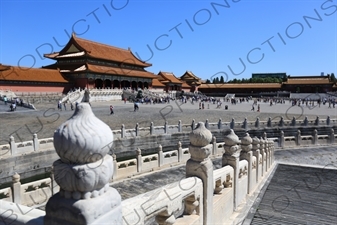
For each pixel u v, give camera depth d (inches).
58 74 2723.9
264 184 410.3
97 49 3110.2
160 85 4028.1
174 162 700.7
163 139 1027.9
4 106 1720.0
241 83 4323.3
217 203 231.0
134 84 3440.0
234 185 283.1
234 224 257.1
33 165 682.2
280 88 3986.2
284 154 862.5
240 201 314.7
